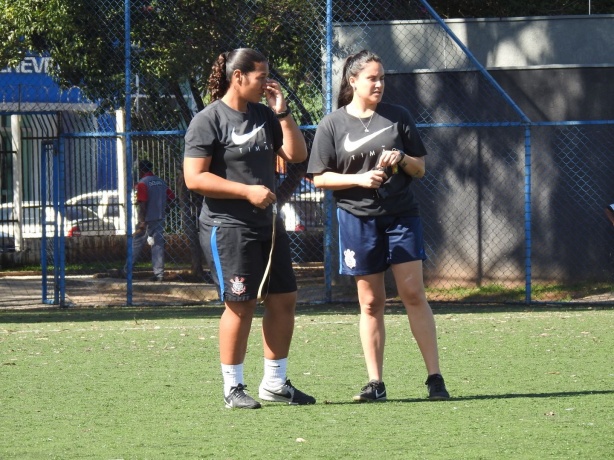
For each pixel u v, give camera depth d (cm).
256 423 1658
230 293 1755
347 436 1538
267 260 1781
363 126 1853
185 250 5097
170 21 4444
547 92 4309
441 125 3925
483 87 4297
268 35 4341
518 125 3931
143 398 1936
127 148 4088
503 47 4322
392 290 4262
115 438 1548
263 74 1758
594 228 4294
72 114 4944
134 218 5900
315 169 1872
